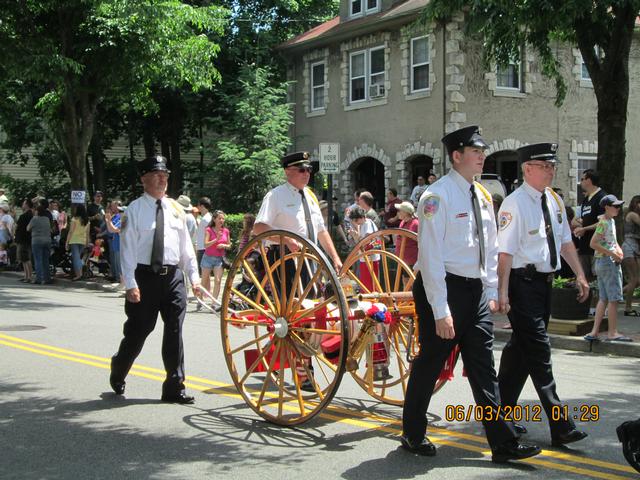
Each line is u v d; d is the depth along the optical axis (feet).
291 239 21.21
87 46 63.05
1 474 16.31
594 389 24.91
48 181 105.81
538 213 18.62
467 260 17.17
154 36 63.93
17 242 63.67
